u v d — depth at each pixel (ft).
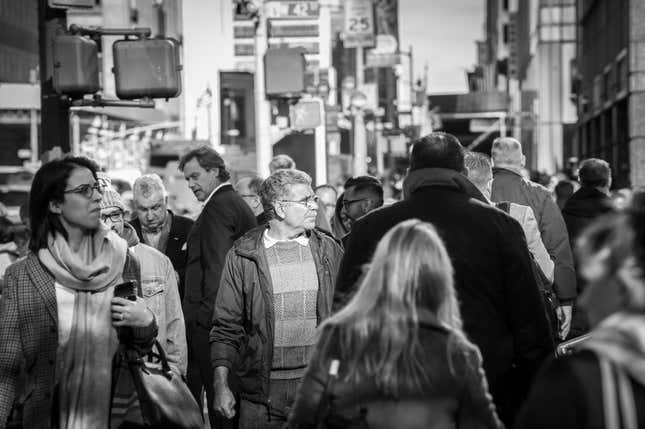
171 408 26.30
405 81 478.59
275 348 32.91
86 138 297.33
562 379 13.75
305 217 33.22
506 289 26.66
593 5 280.31
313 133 100.94
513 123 529.45
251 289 33.09
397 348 19.02
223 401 32.60
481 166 37.35
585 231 13.80
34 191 26.94
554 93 499.92
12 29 360.28
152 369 27.14
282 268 33.17
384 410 19.08
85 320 26.55
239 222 41.39
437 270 19.42
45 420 26.35
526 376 26.99
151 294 31.07
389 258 19.45
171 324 31.53
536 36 529.86
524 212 37.99
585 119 301.84
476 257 26.25
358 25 281.33
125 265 27.96
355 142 200.54
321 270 33.27
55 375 26.43
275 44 137.59
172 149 247.50
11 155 301.84
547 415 13.76
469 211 26.73
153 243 42.91
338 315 19.72
